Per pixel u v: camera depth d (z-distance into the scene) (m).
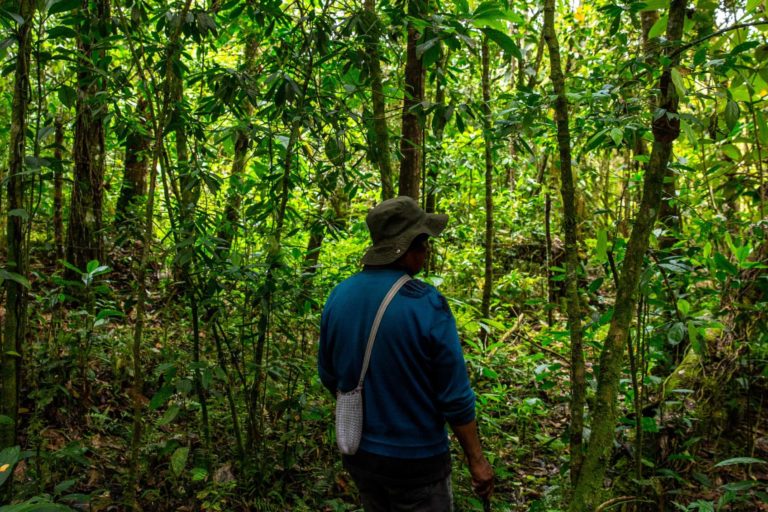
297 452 2.83
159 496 2.61
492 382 3.89
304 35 2.66
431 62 2.52
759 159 2.88
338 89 3.25
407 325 1.69
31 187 2.14
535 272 6.98
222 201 3.54
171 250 2.44
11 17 1.89
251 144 2.86
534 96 2.48
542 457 3.44
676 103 1.91
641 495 2.52
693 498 2.76
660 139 1.93
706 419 3.00
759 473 3.00
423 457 1.70
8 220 2.04
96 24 2.65
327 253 3.91
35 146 2.14
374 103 2.86
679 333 2.54
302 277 2.79
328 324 1.87
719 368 3.08
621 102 2.30
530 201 7.04
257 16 2.73
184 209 2.62
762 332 2.92
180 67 2.75
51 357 3.01
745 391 3.16
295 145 2.81
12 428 2.04
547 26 2.22
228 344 2.73
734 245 2.99
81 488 2.64
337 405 1.78
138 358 2.24
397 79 3.22
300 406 2.74
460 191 6.45
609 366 2.04
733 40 2.57
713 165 3.06
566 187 2.24
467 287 5.97
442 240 5.93
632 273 2.01
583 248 6.66
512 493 3.04
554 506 2.65
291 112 2.67
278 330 3.08
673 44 1.91
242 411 3.15
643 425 2.68
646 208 1.97
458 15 2.50
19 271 2.06
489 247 4.68
